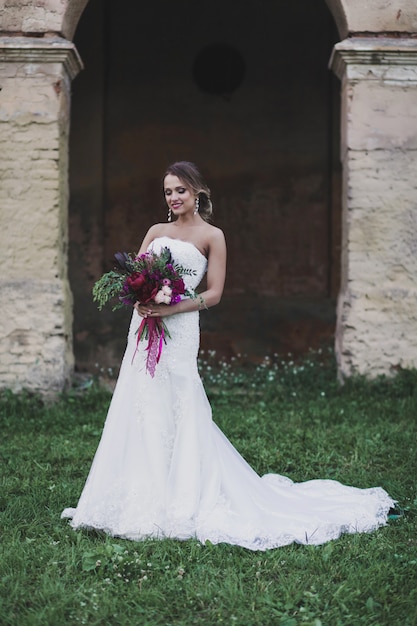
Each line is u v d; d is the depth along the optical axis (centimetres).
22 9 744
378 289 765
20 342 748
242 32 1062
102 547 372
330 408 704
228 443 435
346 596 334
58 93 745
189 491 401
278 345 1066
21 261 752
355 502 444
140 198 1066
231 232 1072
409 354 763
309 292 1073
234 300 1070
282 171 1068
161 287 399
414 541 402
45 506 452
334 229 1064
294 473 523
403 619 319
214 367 1035
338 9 770
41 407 735
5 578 348
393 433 611
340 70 784
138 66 1064
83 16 1045
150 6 1062
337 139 1060
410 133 762
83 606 326
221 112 1066
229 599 331
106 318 1062
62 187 768
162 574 357
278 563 369
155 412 408
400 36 759
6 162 748
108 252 1066
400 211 764
